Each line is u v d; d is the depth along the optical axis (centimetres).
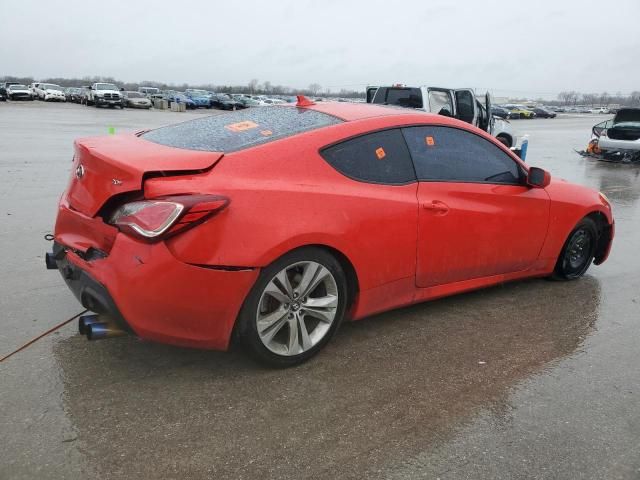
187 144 325
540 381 322
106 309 284
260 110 397
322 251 315
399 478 237
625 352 364
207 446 251
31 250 527
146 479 229
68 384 296
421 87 1396
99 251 296
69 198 327
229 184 287
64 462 236
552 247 467
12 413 268
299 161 315
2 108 3806
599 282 508
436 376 323
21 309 390
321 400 292
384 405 290
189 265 272
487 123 1556
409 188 359
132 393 289
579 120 6350
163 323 279
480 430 272
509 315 418
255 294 293
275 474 236
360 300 343
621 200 987
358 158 341
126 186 283
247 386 301
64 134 1878
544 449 260
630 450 262
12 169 1022
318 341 328
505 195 417
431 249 371
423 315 411
